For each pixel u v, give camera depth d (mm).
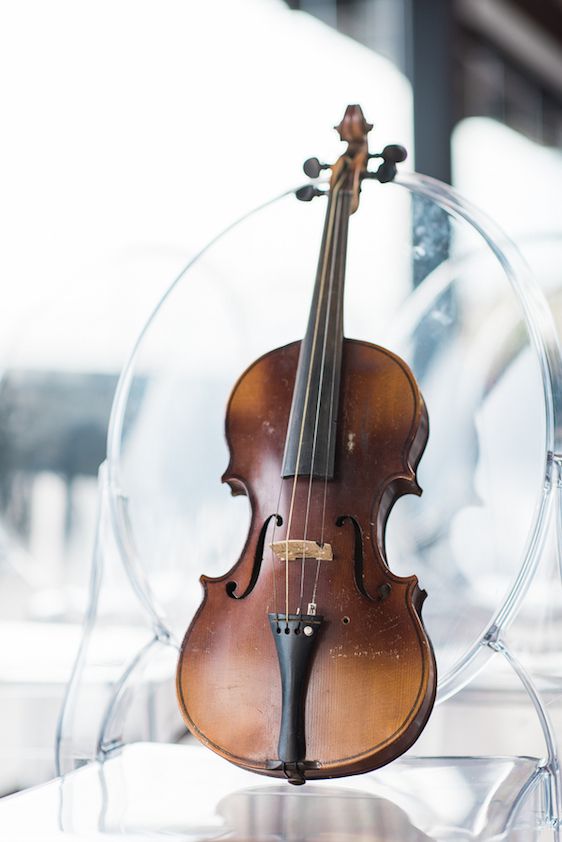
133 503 1980
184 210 3527
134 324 3051
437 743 2006
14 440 3000
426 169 4141
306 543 1188
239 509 1957
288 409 1324
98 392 3039
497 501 1696
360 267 1744
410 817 1094
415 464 1272
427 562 1728
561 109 5242
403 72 4168
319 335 1341
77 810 1120
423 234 1712
